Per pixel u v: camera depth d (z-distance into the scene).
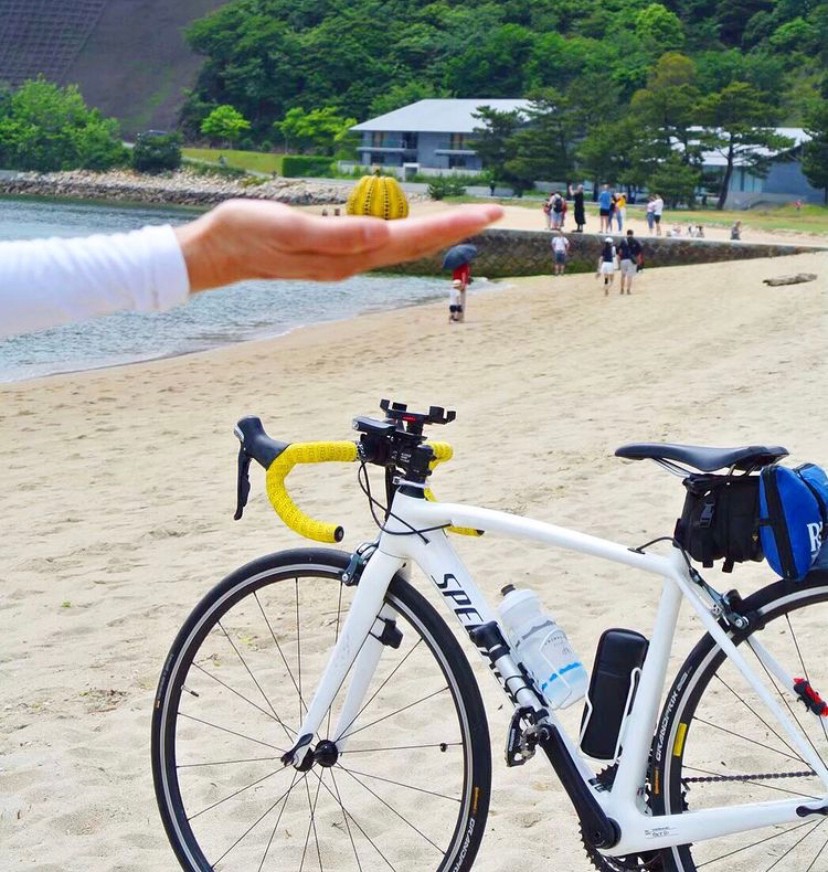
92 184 127.75
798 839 3.54
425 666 5.04
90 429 13.41
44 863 3.61
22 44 173.25
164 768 3.26
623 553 2.76
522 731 2.81
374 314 30.86
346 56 135.38
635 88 115.69
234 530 7.91
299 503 8.49
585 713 2.89
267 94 138.12
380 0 146.38
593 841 2.81
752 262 40.81
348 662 2.99
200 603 3.15
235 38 143.00
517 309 30.44
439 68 133.00
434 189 86.12
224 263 0.95
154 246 0.93
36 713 4.75
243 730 4.52
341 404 14.89
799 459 8.85
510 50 127.25
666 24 130.62
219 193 119.75
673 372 15.09
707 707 4.35
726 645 2.75
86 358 22.48
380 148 112.44
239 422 2.92
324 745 3.04
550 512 7.70
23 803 4.00
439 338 23.86
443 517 2.82
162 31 172.62
